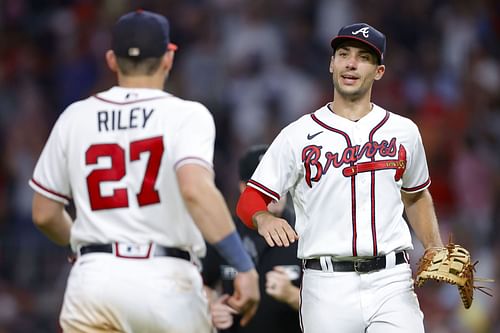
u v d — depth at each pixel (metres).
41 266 43.47
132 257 17.45
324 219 18.11
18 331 42.47
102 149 17.84
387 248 17.97
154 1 58.09
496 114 54.03
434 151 50.56
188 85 55.25
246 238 21.86
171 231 17.59
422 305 39.19
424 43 56.22
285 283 20.86
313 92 54.72
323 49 56.75
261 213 18.34
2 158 50.94
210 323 18.22
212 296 21.81
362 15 57.38
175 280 17.47
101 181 17.75
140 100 18.08
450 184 49.31
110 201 17.64
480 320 39.25
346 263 18.06
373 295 17.94
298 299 20.98
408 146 18.36
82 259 17.78
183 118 17.72
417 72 54.88
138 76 18.39
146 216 17.56
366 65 18.31
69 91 56.31
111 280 17.30
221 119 53.69
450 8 57.78
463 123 52.75
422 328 17.95
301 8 57.78
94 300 17.34
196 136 17.55
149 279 17.34
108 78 56.25
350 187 18.02
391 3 57.59
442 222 45.94
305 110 54.12
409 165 18.48
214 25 57.44
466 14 57.69
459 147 50.69
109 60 18.91
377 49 18.28
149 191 17.56
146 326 17.41
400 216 18.30
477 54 56.47
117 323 17.42
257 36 56.22
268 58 55.84
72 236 18.02
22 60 56.88
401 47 56.19
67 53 57.41
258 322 21.55
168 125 17.69
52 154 18.30
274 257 21.69
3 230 46.75
